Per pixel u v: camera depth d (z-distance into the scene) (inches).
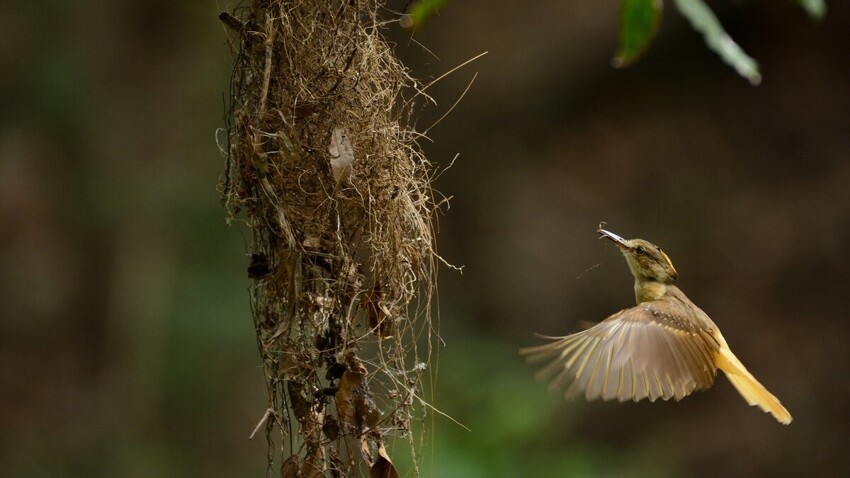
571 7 633.0
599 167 633.0
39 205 591.2
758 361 594.6
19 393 584.7
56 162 589.9
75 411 573.0
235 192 200.4
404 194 211.2
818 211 608.7
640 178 629.3
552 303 609.9
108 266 574.6
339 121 204.8
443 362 510.6
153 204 565.3
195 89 569.3
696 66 635.5
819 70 629.3
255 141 194.9
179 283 554.3
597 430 542.0
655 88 639.8
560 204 628.1
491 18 633.6
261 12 203.5
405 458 381.7
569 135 639.8
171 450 535.2
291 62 201.8
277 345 195.6
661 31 631.2
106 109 577.3
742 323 599.8
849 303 597.0
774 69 633.0
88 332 591.8
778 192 618.2
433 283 233.8
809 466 569.6
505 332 604.7
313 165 200.4
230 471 526.0
